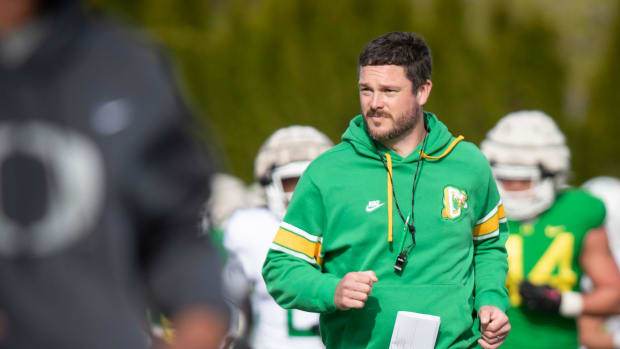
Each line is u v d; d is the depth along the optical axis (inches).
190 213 262.7
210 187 268.4
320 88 2215.8
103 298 250.7
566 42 2935.5
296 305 502.0
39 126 249.0
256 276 717.9
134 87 254.8
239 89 2269.9
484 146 724.0
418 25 2130.9
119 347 251.6
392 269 497.4
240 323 724.0
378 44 502.9
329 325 515.8
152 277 267.6
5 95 249.4
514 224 705.6
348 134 514.0
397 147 508.1
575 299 670.5
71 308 249.1
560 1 2962.6
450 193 502.0
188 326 262.1
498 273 521.3
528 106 2119.8
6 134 248.4
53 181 248.1
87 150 249.0
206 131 277.1
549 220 700.0
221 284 270.7
